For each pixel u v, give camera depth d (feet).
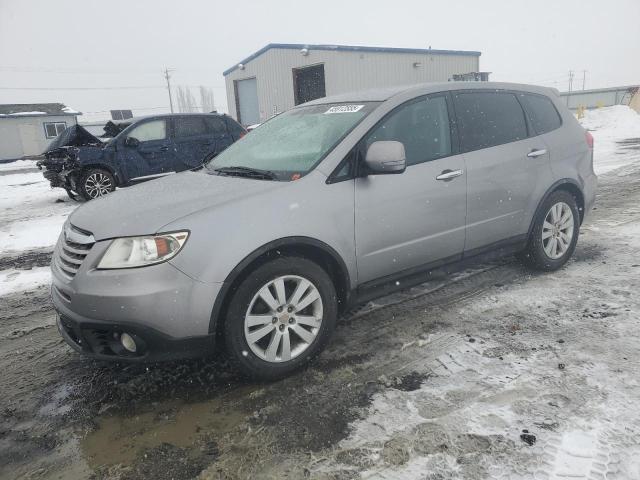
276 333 9.07
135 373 9.74
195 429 7.95
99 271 8.13
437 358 9.62
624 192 25.07
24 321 13.02
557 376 8.70
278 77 80.12
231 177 10.48
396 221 10.33
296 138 11.23
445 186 11.02
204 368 9.75
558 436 7.16
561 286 12.96
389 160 9.31
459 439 7.25
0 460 7.48
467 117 11.93
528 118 13.34
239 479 6.79
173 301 8.04
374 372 9.29
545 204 13.42
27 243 22.36
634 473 6.42
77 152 31.53
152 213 8.60
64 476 7.08
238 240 8.44
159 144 33.65
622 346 9.62
